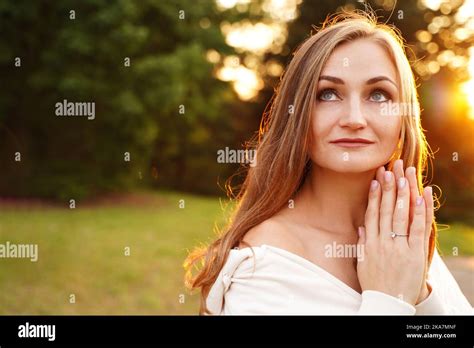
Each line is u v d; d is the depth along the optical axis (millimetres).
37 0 17328
